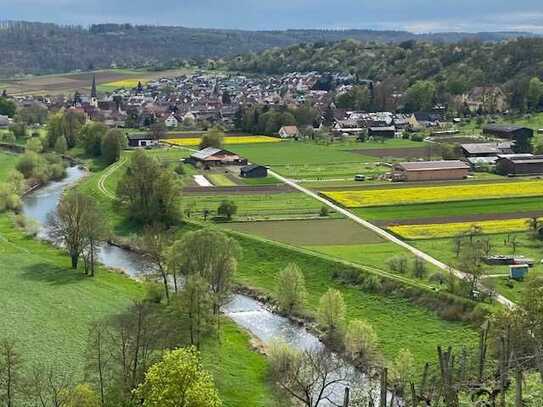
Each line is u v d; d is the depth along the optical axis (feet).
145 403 191.42
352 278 362.53
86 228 388.37
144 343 233.55
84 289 354.74
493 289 330.54
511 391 193.67
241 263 400.67
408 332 311.27
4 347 238.07
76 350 277.03
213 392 194.18
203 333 295.69
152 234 399.44
